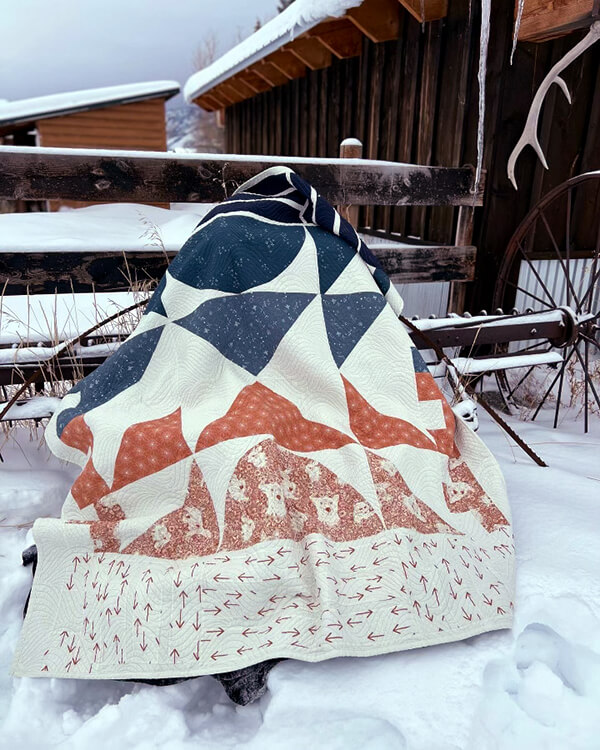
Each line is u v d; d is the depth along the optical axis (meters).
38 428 2.65
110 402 1.78
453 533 1.62
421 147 4.10
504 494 1.74
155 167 2.79
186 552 1.53
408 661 1.40
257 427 1.60
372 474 1.65
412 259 3.47
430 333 2.75
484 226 3.62
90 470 1.63
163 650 1.36
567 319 2.96
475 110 3.51
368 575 1.46
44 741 1.31
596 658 1.42
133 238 3.66
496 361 2.85
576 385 3.39
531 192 3.65
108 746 1.27
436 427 1.84
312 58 5.90
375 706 1.29
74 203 10.41
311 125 6.59
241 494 1.53
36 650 1.41
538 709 1.33
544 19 3.03
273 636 1.35
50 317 3.20
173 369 1.79
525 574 1.66
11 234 3.71
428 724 1.25
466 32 3.48
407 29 4.24
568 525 1.90
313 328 1.83
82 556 1.53
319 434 1.72
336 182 3.15
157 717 1.33
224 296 1.81
